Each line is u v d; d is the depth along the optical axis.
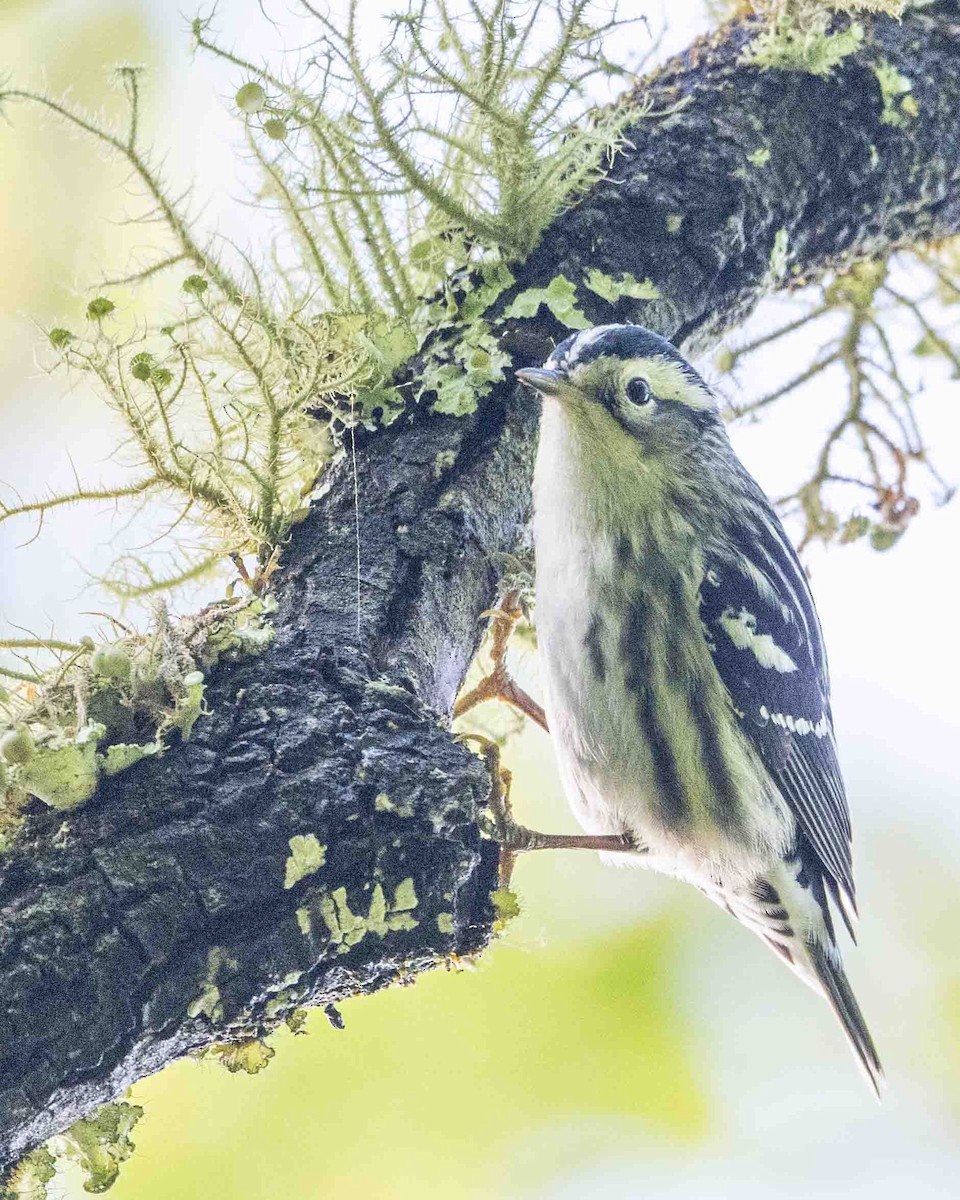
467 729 8.69
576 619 7.80
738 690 8.06
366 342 6.65
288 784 5.09
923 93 8.49
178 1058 5.00
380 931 5.07
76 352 5.79
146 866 4.81
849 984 8.75
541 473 7.75
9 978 4.54
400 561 6.45
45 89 6.08
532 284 7.31
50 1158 5.09
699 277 7.71
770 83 8.16
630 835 8.18
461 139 6.95
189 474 6.13
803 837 8.61
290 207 6.61
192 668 5.27
